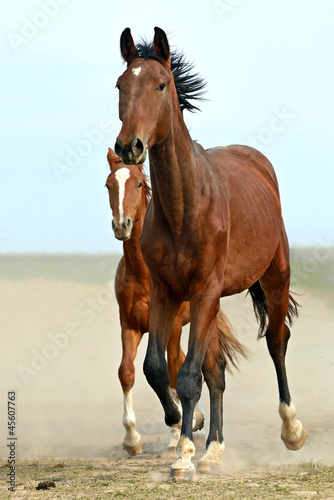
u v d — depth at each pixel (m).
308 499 8.31
